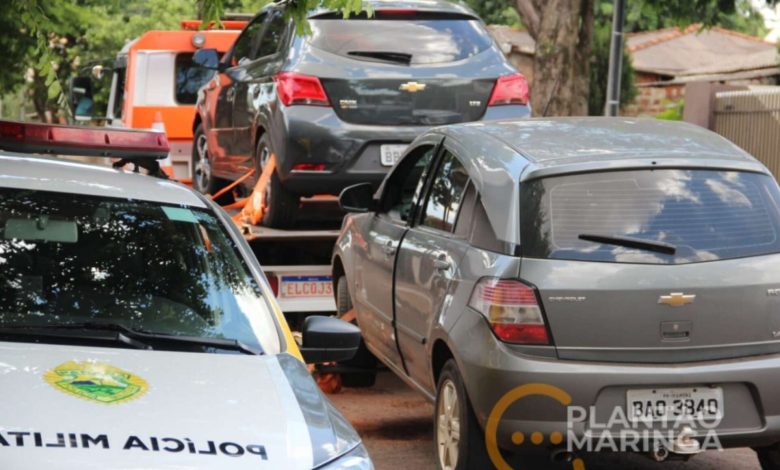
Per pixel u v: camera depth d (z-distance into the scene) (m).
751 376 11.96
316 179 20.17
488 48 21.19
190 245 10.19
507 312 11.95
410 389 19.06
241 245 10.55
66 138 11.71
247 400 7.89
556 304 11.88
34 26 18.05
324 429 7.78
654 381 11.80
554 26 38.00
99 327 9.02
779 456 12.88
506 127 14.34
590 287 11.88
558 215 12.23
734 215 12.48
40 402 7.34
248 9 54.50
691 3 48.41
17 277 9.35
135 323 9.21
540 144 13.23
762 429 12.05
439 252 13.62
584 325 11.88
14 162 10.92
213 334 9.30
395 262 15.18
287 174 20.16
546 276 11.93
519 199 12.38
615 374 11.73
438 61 20.72
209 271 9.99
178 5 73.88
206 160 26.89
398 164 16.42
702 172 12.69
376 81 20.22
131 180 11.05
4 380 7.62
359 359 18.12
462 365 12.27
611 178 12.48
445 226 13.97
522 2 38.50
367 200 16.69
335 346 9.97
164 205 10.60
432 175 14.89
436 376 13.56
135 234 10.10
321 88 20.11
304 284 19.73
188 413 7.54
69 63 70.75
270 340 9.41
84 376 7.85
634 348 11.92
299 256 20.14
